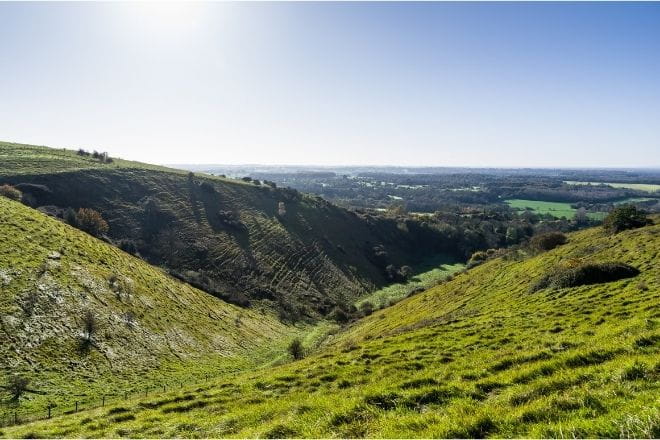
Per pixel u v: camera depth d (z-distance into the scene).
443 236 175.88
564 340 15.77
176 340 59.50
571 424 6.59
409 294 90.62
